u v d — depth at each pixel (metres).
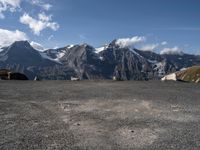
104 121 13.18
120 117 14.01
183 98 20.52
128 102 18.50
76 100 19.39
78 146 9.70
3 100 19.34
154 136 10.84
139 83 35.09
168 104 17.73
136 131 11.52
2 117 13.88
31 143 9.96
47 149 9.38
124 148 9.52
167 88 28.00
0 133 11.12
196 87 29.19
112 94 22.75
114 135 10.98
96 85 31.84
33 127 12.05
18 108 16.31
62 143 9.99
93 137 10.72
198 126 12.26
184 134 11.05
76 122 12.98
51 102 18.52
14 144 9.85
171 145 9.78
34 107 16.66
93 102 18.52
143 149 9.41
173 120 13.38
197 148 9.47
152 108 16.33
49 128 11.91
